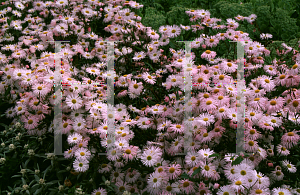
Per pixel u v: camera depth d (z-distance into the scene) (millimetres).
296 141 2227
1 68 3496
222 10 4535
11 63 3783
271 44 3848
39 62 3266
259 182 1916
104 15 4359
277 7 4910
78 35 3820
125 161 2287
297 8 5078
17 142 2895
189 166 2164
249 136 2172
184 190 2012
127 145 2244
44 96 2740
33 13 5020
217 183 2086
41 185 2457
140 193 2244
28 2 5070
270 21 4480
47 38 3801
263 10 4477
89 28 3898
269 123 2240
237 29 4266
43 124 2750
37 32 4164
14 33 4445
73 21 4094
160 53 3377
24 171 2539
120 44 3596
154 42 3508
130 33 3643
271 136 2314
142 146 2535
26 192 2375
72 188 2229
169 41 3643
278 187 2141
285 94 2504
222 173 2125
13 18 4793
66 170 2539
